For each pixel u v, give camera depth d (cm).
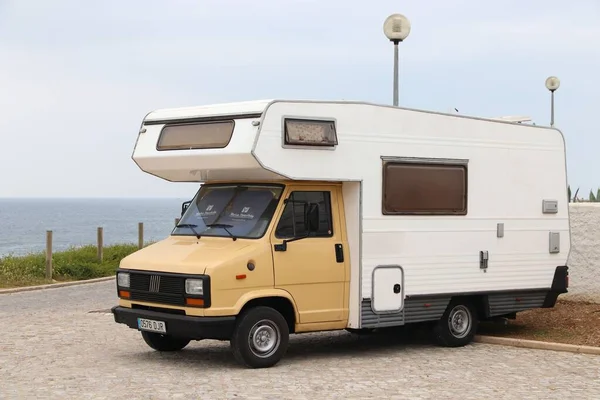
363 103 1249
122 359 1224
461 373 1144
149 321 1172
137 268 1208
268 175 1192
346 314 1248
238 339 1139
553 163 1477
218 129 1185
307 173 1188
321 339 1454
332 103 1216
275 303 1202
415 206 1305
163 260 1181
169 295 1159
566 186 1494
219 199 1263
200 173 1248
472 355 1291
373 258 1258
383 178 1268
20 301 1934
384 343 1405
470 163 1373
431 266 1323
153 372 1125
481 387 1052
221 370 1144
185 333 1134
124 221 14675
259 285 1155
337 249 1238
